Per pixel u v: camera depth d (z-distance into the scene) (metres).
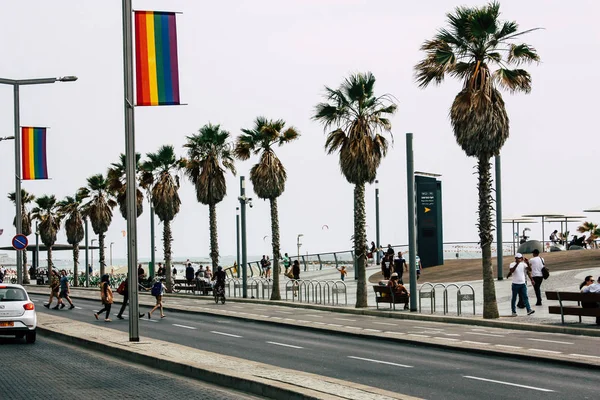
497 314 26.41
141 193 68.75
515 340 20.17
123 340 19.66
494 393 12.02
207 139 52.97
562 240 63.53
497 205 43.25
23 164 33.03
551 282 38.66
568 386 12.77
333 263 69.62
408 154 31.05
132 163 19.00
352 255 69.12
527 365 15.66
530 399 11.46
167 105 18.45
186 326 26.75
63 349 19.44
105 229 75.00
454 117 27.14
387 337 21.05
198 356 15.92
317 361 16.36
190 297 50.38
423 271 52.59
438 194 55.94
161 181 58.97
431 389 12.43
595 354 16.80
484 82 26.62
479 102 26.53
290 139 43.38
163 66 18.44
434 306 30.16
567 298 23.19
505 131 26.83
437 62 27.14
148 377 14.18
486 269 26.56
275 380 12.31
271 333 23.84
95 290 66.69
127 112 18.64
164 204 58.34
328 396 10.65
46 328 23.61
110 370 15.23
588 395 11.83
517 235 66.00
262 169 42.34
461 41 27.73
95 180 74.81
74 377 14.12
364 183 34.34
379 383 13.11
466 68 27.55
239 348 19.19
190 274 59.72
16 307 20.80
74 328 23.69
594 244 62.94
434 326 25.47
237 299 43.91
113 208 76.50
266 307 37.59
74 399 11.58
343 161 34.44
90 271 104.06
